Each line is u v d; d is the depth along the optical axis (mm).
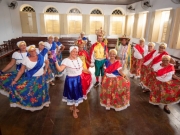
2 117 2625
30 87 2506
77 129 2354
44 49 2867
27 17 8992
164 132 2324
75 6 9039
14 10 8352
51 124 2465
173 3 4898
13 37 8359
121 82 2648
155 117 2705
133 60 4598
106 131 2324
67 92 2408
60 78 4625
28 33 9312
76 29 9547
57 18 9250
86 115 2729
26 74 2498
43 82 2695
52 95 3484
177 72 4293
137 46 4371
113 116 2715
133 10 8391
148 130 2365
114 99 2730
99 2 8469
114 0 7637
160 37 6133
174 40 4773
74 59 2324
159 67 2906
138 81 4426
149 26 6531
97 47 3631
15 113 2756
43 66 2561
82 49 3457
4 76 2604
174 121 2600
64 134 2240
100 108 2973
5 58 6891
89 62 3574
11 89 2453
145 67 3561
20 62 2691
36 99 2609
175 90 2703
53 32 9492
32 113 2766
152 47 3502
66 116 2693
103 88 2777
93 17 9359
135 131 2338
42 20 9031
